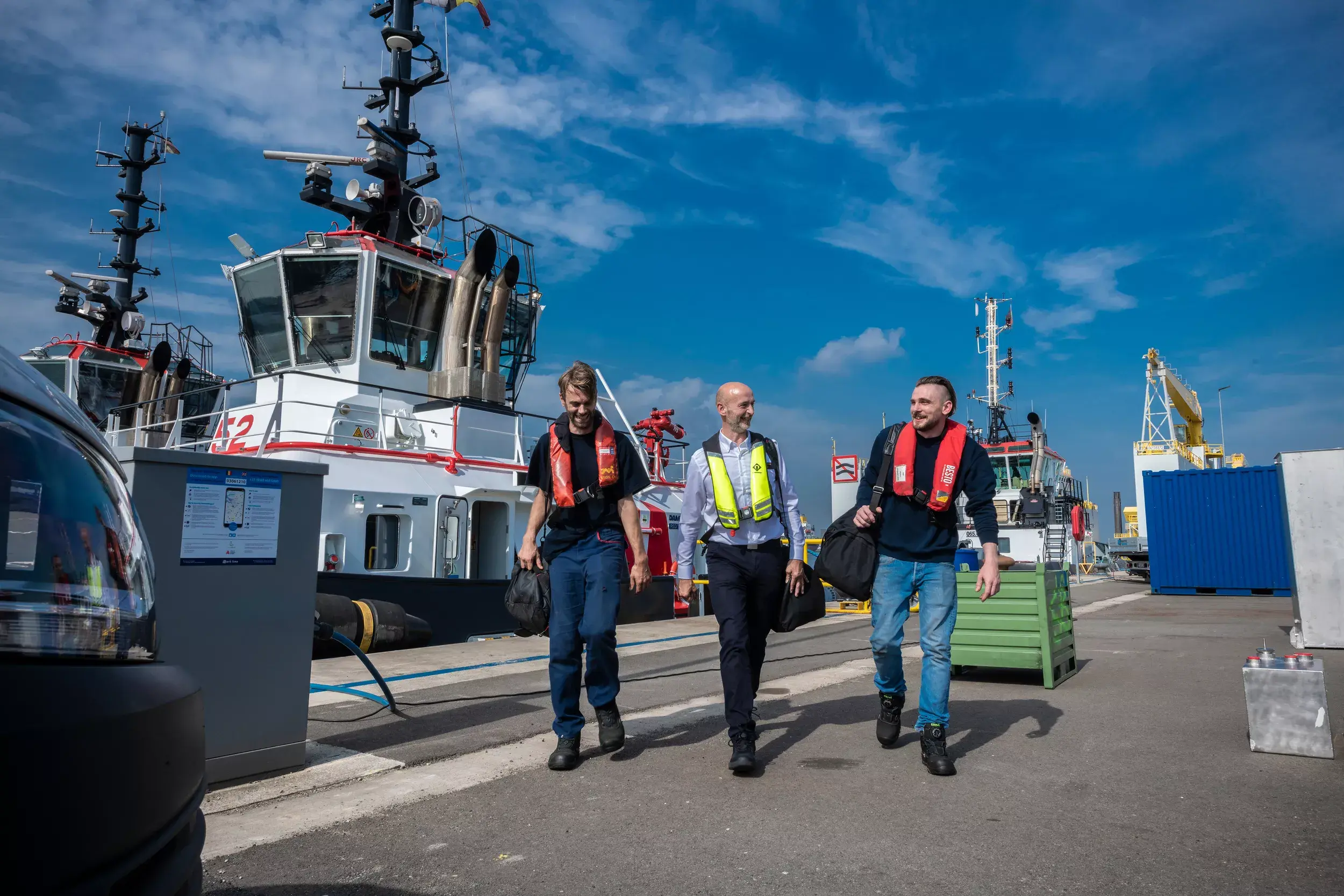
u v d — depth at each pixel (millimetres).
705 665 7383
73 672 1135
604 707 4105
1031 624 6219
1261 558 19953
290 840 2943
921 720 3891
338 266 10984
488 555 10359
